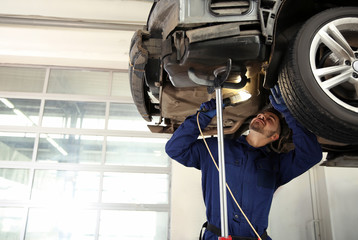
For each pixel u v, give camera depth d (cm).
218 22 134
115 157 460
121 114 486
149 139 474
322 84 123
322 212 429
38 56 478
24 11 408
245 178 154
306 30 128
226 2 136
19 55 476
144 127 480
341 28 132
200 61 134
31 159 449
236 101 166
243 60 135
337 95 135
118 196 441
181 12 136
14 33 437
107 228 426
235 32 131
